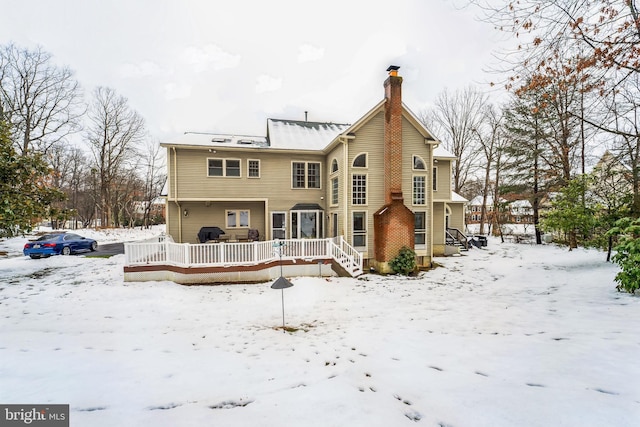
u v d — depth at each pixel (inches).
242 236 610.5
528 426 92.4
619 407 101.0
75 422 98.9
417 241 545.3
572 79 219.1
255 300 324.5
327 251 468.4
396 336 204.5
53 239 629.0
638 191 341.4
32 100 967.6
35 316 260.4
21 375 138.1
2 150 397.1
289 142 635.5
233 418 103.0
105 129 1230.3
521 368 140.3
